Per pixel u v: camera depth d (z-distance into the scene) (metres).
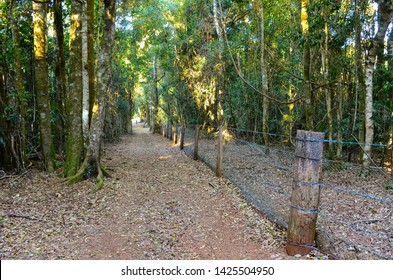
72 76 7.60
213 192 6.53
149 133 28.20
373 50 7.28
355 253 3.62
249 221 4.76
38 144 9.64
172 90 19.91
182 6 16.16
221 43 12.62
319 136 3.41
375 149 10.32
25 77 9.78
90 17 7.95
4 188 6.62
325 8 7.86
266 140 10.42
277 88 13.79
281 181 6.89
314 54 10.22
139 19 17.20
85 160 7.53
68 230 4.57
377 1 6.69
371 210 5.38
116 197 6.32
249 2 12.77
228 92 13.68
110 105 17.61
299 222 3.53
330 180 7.58
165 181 7.81
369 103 7.57
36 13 7.96
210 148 10.98
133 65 22.30
